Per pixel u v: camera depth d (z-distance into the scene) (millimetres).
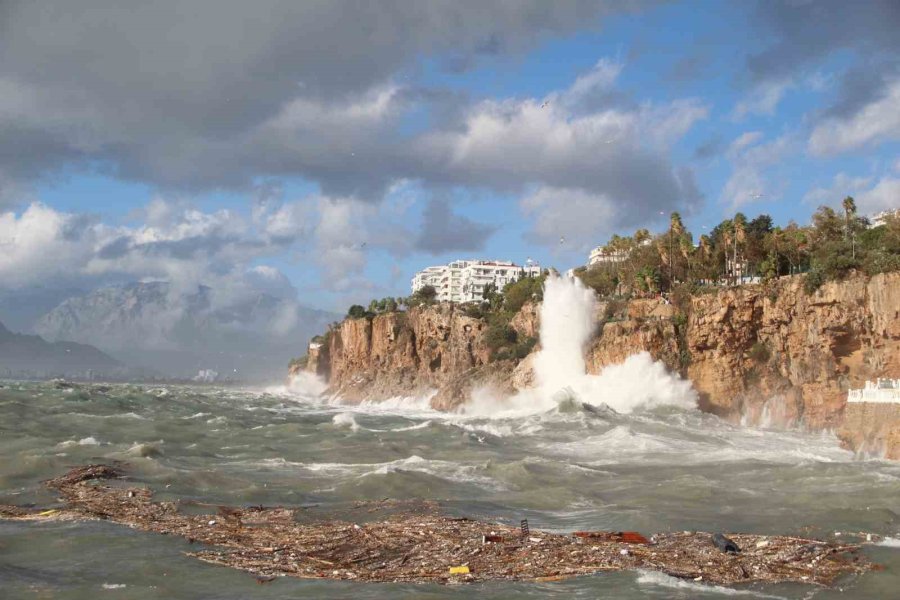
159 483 41812
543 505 40094
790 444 73438
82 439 58094
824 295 91000
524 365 121625
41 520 32344
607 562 28047
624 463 56500
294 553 28797
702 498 41500
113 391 116812
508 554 29078
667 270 134000
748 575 27250
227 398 144375
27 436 58719
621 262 154000
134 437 62344
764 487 45125
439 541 30844
